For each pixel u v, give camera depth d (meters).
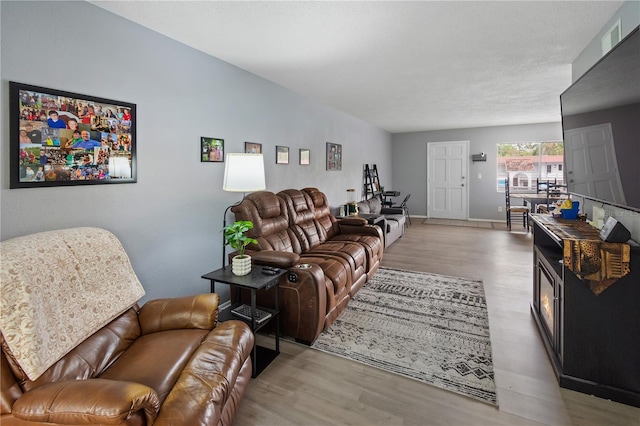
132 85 2.31
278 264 2.51
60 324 1.40
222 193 3.12
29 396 1.17
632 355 1.76
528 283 3.64
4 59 1.68
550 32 2.53
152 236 2.48
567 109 2.54
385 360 2.22
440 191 8.44
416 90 4.25
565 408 1.75
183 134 2.71
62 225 1.95
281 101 4.00
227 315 2.93
